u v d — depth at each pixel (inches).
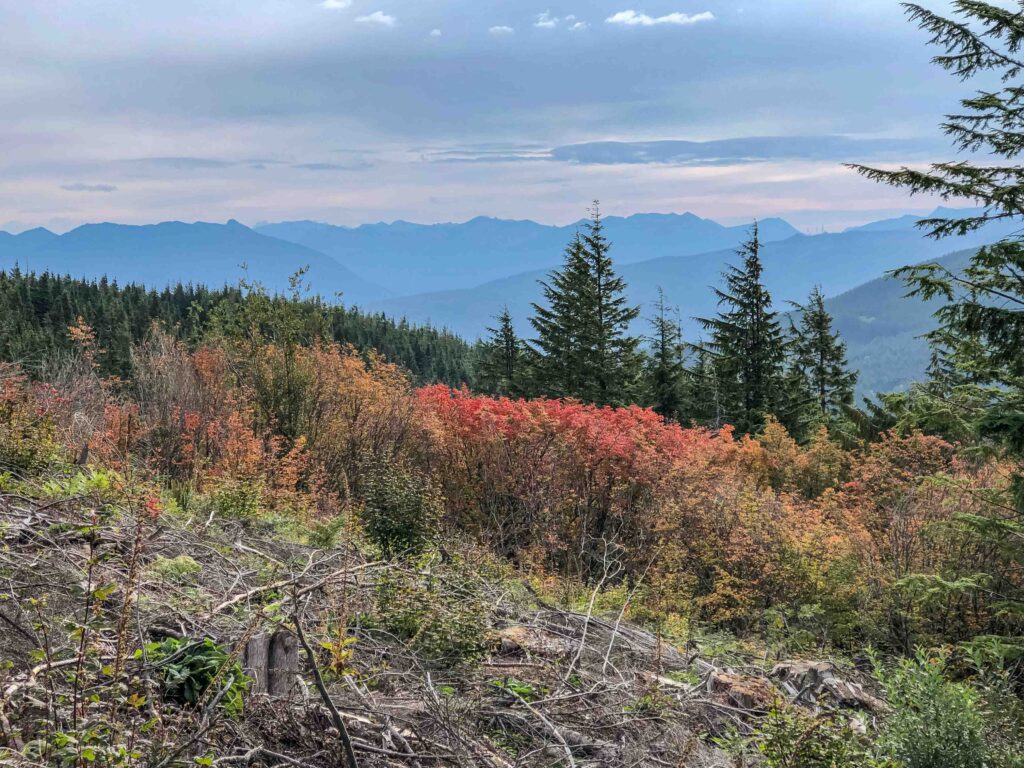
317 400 529.0
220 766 124.3
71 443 356.2
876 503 481.4
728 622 392.8
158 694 134.3
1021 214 309.3
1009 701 219.1
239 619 178.9
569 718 183.3
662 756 175.5
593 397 1293.1
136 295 3548.2
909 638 359.6
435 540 307.4
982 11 323.9
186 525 268.4
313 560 250.2
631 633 281.7
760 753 179.2
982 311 306.0
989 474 430.9
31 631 142.5
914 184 315.9
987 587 363.3
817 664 272.5
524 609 278.8
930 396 336.5
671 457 501.4
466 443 507.2
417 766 142.3
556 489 472.7
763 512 437.7
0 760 99.8
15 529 198.2
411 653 190.5
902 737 180.1
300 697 151.9
